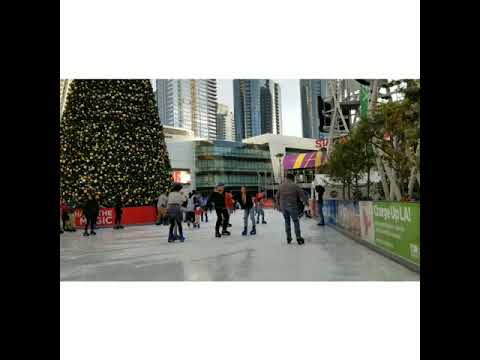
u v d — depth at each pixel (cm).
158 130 2289
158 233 1453
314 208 1970
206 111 18988
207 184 6581
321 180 2027
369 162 1267
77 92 2092
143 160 2188
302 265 651
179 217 1095
